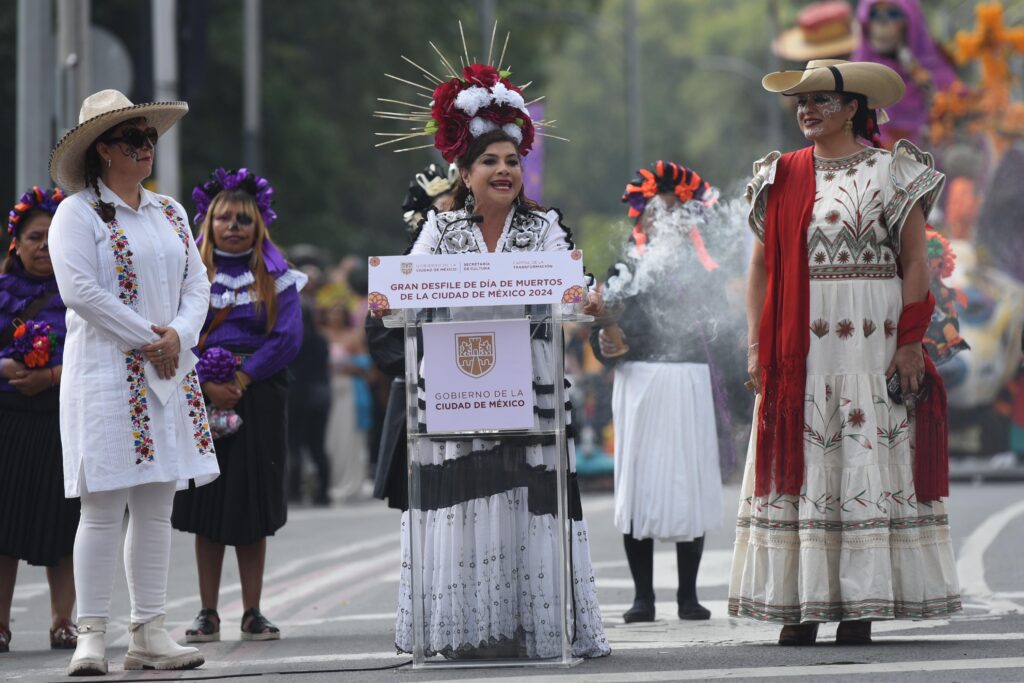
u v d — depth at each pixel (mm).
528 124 17047
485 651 16438
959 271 43938
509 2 111000
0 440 20375
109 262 16891
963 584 23266
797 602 17578
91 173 17094
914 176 17578
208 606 20859
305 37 92812
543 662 16359
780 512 17625
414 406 16453
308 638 20547
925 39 44531
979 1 56438
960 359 43531
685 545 21609
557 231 16969
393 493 20203
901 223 17500
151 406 16922
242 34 80750
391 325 16469
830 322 17594
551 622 16375
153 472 16828
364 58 95125
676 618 21562
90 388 16750
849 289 17578
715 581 25531
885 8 44000
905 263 17703
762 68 181750
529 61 116125
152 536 17344
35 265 20734
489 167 16719
